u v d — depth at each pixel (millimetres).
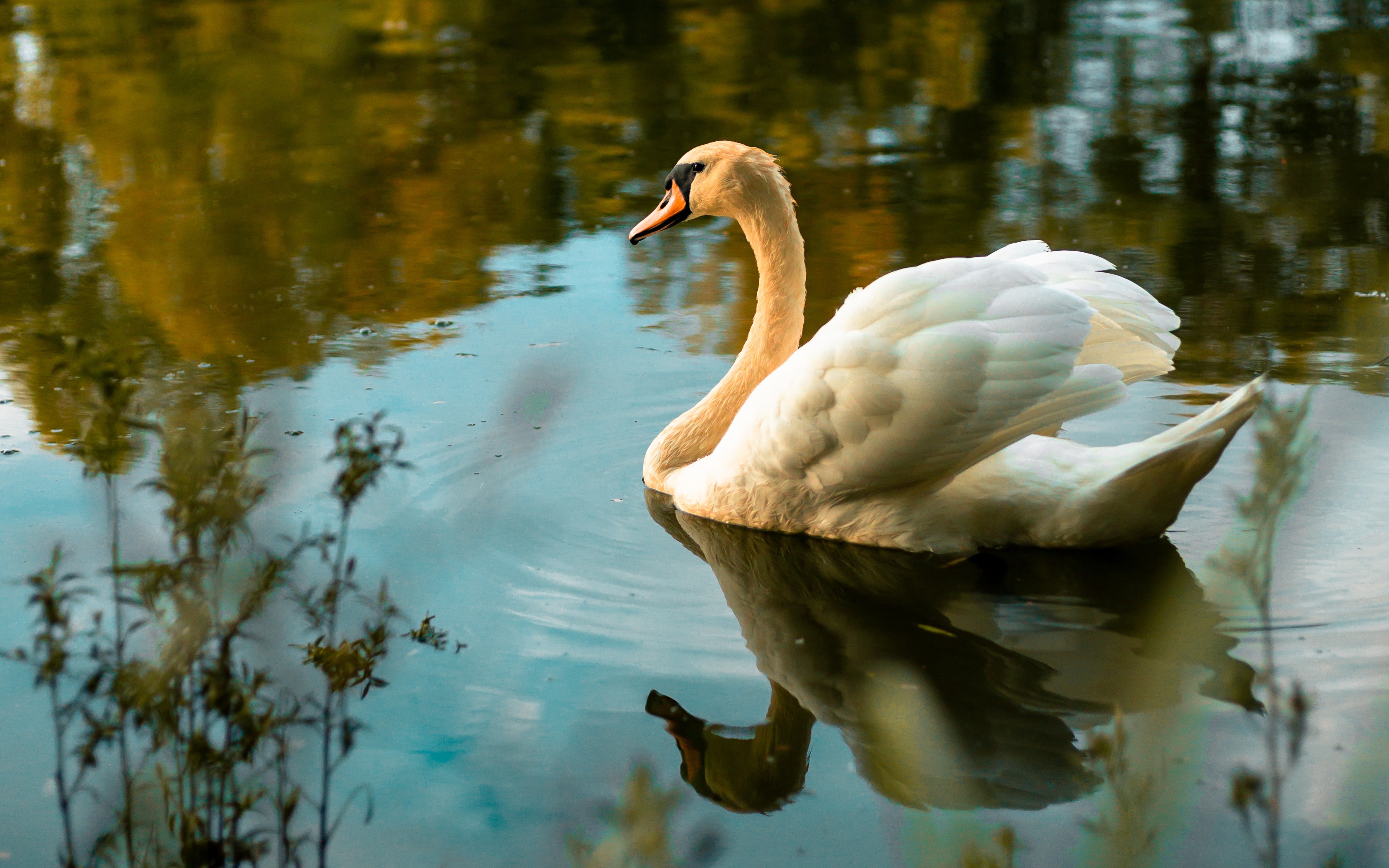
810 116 13477
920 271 5625
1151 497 5344
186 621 3693
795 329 6848
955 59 15641
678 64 15758
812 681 4633
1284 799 3752
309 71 15750
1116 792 3209
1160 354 5949
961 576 5461
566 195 11367
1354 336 7742
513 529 5895
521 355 8055
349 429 3982
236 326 8602
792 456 5793
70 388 7480
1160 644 4762
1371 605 4918
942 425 5445
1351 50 15297
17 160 12578
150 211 11148
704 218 10883
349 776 4051
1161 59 15336
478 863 3641
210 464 3875
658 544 5887
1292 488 2838
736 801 3926
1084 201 10594
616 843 2387
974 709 4383
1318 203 10305
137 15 18562
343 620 4918
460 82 15156
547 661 4754
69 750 4188
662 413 7297
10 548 5508
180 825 3768
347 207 11172
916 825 3719
